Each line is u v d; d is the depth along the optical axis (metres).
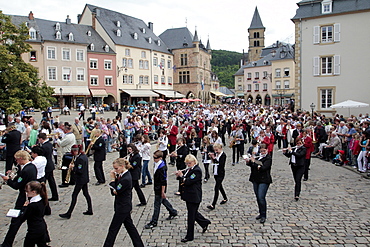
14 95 22.28
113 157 17.91
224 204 9.91
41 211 6.19
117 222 6.55
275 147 22.73
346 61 32.25
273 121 23.52
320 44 33.28
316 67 33.56
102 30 61.22
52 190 10.12
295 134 17.19
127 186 6.59
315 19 33.34
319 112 33.66
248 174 14.20
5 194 10.77
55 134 14.44
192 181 7.25
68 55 53.94
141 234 7.76
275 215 8.89
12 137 11.42
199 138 20.22
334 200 10.13
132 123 20.55
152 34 73.88
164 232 7.87
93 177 13.40
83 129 17.56
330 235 7.54
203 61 82.12
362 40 31.50
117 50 60.50
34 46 50.16
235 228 8.04
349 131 16.08
